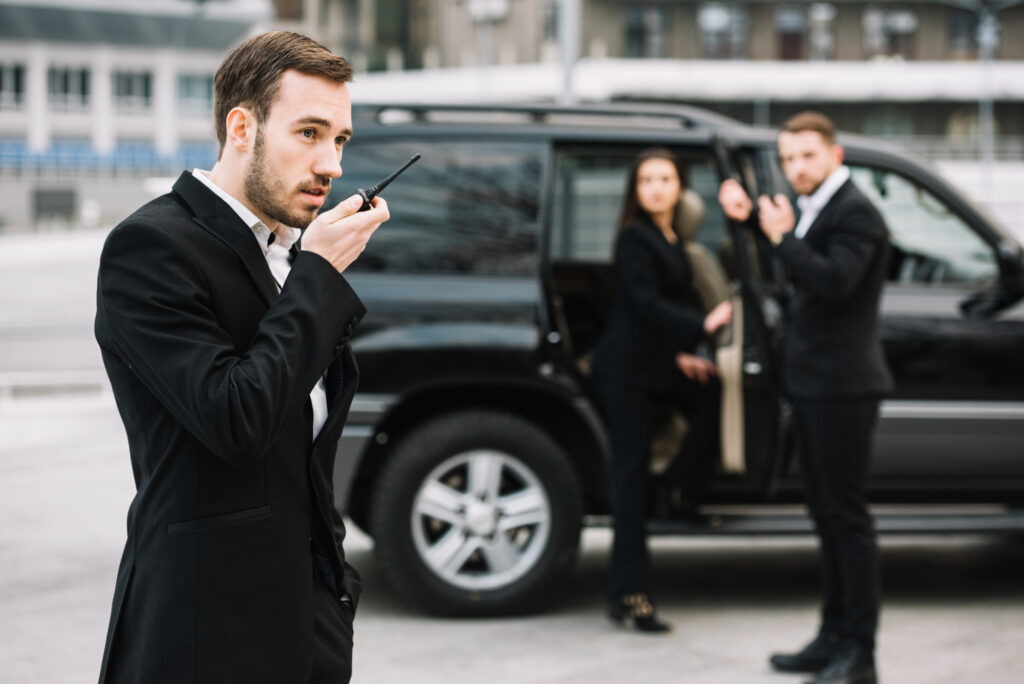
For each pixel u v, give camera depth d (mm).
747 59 50844
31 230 54938
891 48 50875
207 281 1666
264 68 1679
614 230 5242
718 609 4645
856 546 3721
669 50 50562
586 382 4402
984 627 4391
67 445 8445
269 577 1681
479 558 4621
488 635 4234
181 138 64500
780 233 3697
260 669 1667
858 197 3740
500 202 4449
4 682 3740
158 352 1594
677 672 3850
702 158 4574
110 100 62812
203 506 1645
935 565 5395
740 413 4277
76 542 5609
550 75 45438
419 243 4410
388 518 4312
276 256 1866
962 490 4570
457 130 4480
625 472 4215
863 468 3752
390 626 4336
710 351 4520
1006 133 49438
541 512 4398
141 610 1656
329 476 1813
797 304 3842
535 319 4359
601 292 5117
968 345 4480
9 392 11195
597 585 4988
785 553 5645
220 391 1555
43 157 60375
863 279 3729
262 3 62000
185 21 61875
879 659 3998
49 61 61781
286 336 1611
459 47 56031
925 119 49281
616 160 5238
